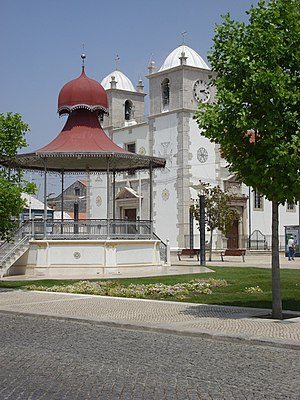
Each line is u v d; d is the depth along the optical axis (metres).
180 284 23.80
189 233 53.31
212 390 8.32
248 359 10.46
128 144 59.56
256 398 7.91
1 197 22.12
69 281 26.92
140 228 33.44
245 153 14.95
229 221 45.53
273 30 14.62
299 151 14.19
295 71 14.84
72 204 81.31
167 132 55.41
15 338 12.90
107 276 29.61
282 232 61.50
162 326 13.81
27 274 31.52
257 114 14.52
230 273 29.75
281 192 14.30
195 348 11.56
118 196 59.16
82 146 33.22
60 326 14.78
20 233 32.12
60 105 34.84
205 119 15.07
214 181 55.59
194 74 54.97
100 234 32.03
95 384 8.70
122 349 11.48
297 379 8.94
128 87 63.00
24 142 23.52
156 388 8.45
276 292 15.04
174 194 54.50
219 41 15.27
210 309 16.98
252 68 14.25
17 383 8.82
